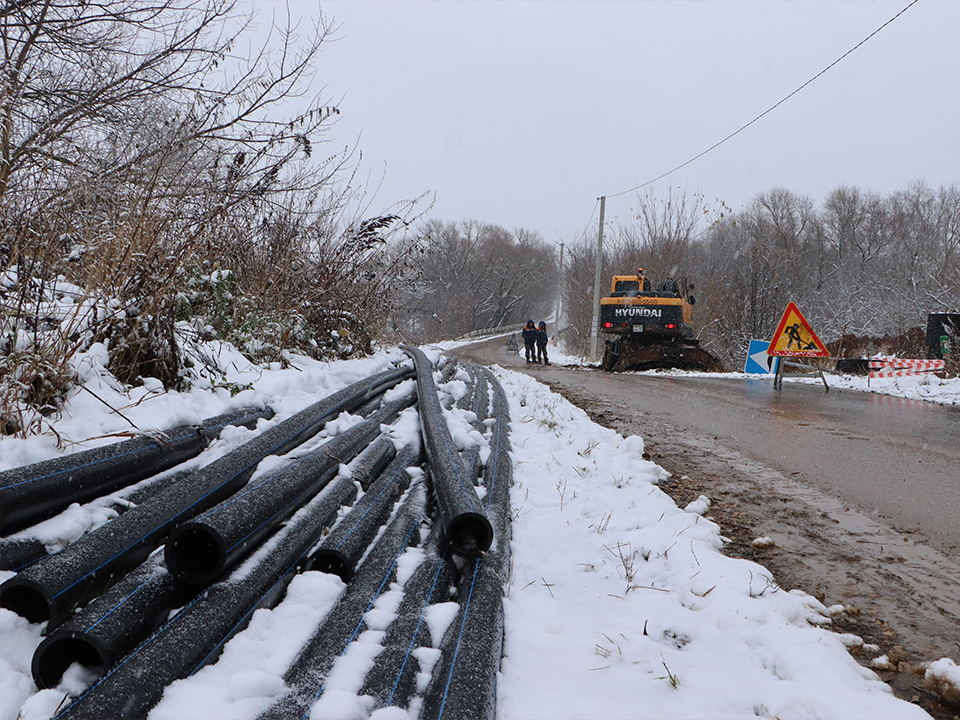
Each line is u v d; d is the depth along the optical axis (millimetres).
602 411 10125
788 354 13258
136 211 5098
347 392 6309
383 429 5793
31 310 4391
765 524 4730
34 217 4770
